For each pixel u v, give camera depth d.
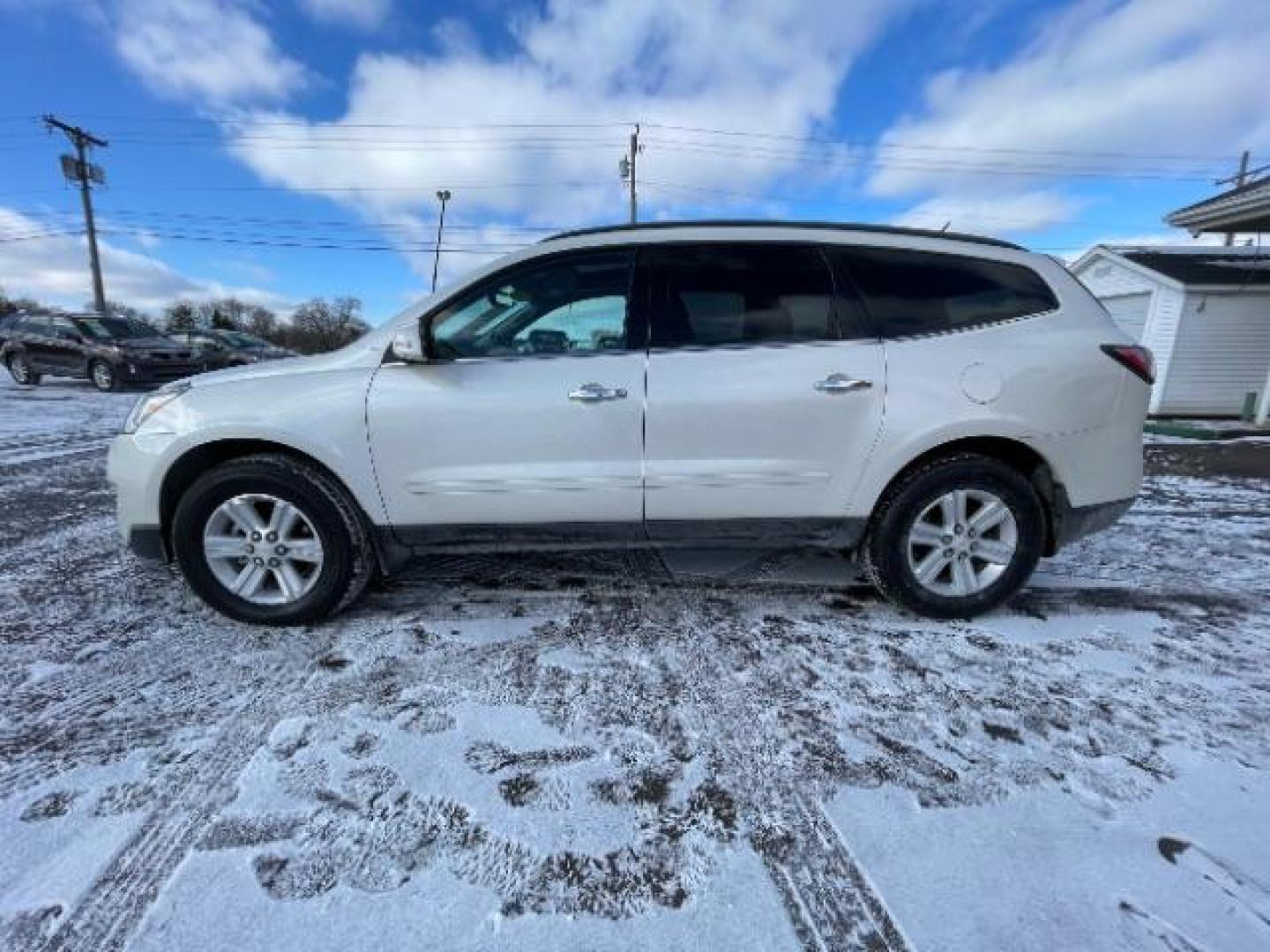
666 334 2.95
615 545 3.12
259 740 2.27
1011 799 2.01
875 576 3.15
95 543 4.34
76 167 27.56
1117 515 3.18
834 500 3.02
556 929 1.59
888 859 1.79
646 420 2.90
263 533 3.01
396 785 2.06
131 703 2.48
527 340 2.98
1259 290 13.03
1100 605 3.38
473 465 2.94
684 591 3.47
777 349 2.94
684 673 2.70
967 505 3.11
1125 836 1.87
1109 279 15.40
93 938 1.56
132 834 1.86
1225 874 1.73
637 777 2.11
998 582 3.12
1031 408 2.96
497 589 3.49
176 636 2.99
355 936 1.57
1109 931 1.58
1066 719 2.41
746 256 3.01
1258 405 13.61
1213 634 3.08
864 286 3.01
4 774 2.10
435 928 1.60
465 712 2.43
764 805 1.99
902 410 2.94
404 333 2.83
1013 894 1.68
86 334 15.10
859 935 1.58
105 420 10.73
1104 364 3.02
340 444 2.90
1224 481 6.70
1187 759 2.19
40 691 2.55
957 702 2.51
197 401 2.95
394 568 3.23
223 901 1.66
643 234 3.04
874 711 2.45
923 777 2.10
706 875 1.75
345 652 2.85
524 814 1.96
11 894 1.67
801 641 2.96
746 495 2.99
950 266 3.08
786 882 1.72
